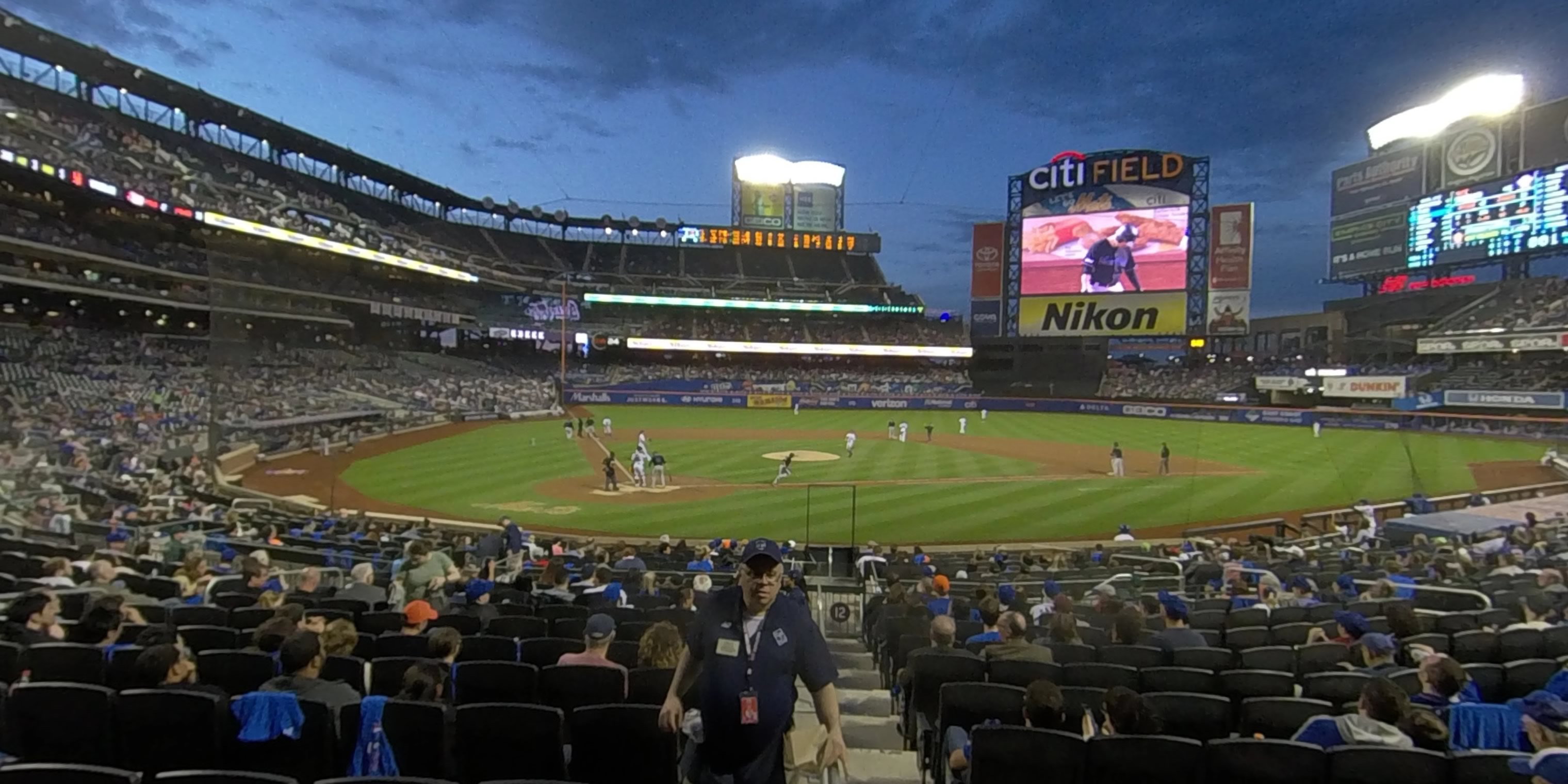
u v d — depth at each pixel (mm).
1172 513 28953
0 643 7027
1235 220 71750
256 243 47031
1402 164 72375
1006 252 79000
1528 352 62812
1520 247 63188
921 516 27453
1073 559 20500
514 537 18375
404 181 71750
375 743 5586
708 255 96625
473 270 71125
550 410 65812
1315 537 24578
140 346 44906
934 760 6629
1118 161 72125
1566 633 9039
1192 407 69438
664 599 12023
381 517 25062
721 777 4066
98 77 49500
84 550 13273
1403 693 5566
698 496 30484
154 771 5613
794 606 4254
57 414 30891
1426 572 14742
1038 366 80750
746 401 79500
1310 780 5012
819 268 98062
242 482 30922
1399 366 68438
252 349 36344
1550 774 4297
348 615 9117
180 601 10258
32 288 38500
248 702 5547
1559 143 61125
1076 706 6941
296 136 59406
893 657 10023
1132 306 72625
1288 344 91500
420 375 61250
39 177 36625
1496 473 38469
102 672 6773
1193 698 6570
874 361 94125
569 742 6703
